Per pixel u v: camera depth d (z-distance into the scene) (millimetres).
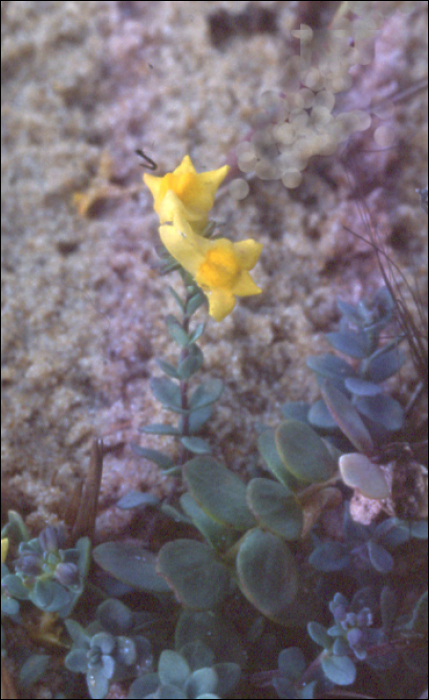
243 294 170
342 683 172
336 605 179
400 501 175
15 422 214
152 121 251
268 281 232
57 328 226
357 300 230
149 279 232
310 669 178
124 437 214
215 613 181
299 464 175
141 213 241
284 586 174
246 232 238
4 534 189
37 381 219
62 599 179
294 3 259
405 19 252
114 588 191
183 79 254
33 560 178
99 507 206
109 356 223
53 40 259
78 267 233
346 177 241
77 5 262
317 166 243
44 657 182
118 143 249
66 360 222
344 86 249
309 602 182
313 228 238
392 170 242
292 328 226
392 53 251
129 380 221
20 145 248
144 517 204
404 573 196
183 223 167
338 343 195
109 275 233
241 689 182
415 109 247
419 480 175
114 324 227
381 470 167
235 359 221
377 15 251
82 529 192
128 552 183
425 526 184
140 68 257
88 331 225
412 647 178
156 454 198
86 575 182
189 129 249
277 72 254
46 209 241
